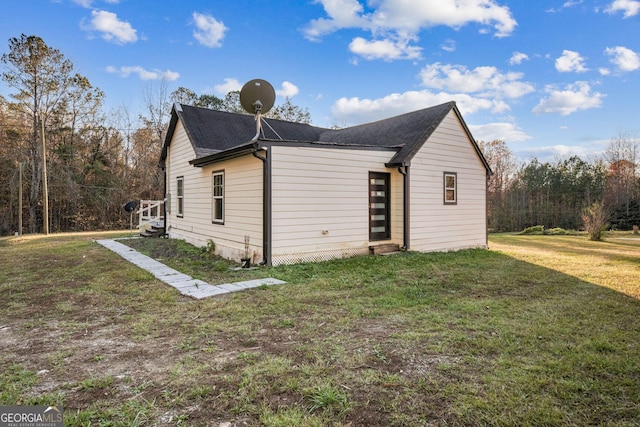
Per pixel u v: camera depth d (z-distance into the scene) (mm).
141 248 10875
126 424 2105
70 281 6184
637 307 4598
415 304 4742
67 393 2463
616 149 28375
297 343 3377
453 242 10430
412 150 9195
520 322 3988
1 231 21484
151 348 3275
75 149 23109
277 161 7551
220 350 3219
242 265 7535
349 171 8648
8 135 21125
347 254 8602
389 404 2312
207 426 2086
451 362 2945
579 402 2342
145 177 25812
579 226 27125
